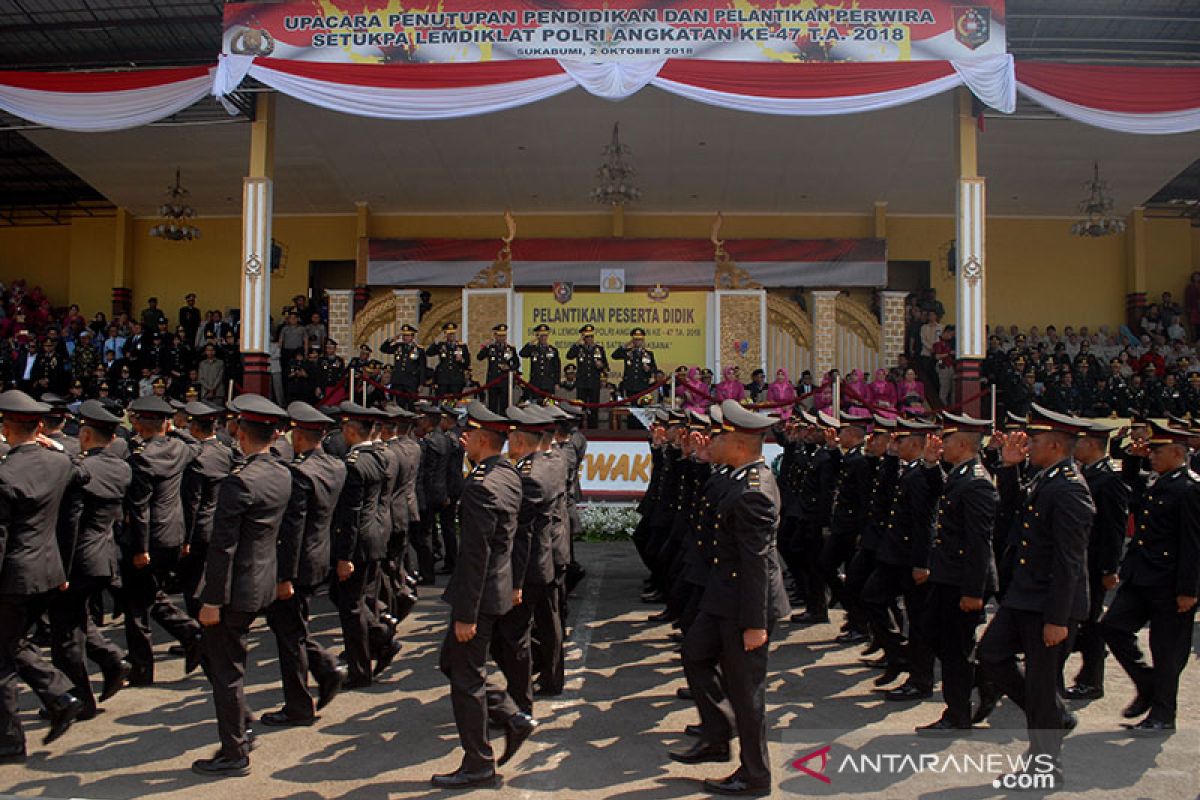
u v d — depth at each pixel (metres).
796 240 22.39
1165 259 24.81
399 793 5.01
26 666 5.61
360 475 6.70
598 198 18.06
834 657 7.84
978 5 13.69
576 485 9.85
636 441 14.84
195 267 25.05
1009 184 22.17
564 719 6.25
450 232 24.83
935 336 21.08
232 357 20.00
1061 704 5.11
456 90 13.73
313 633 8.60
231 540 5.19
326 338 19.88
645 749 5.69
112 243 25.22
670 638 8.41
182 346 20.36
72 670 6.09
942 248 24.66
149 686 6.95
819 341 20.86
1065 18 15.31
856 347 21.62
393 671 7.38
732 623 4.94
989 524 5.73
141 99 14.31
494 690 5.33
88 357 20.16
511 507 5.17
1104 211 20.25
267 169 15.84
